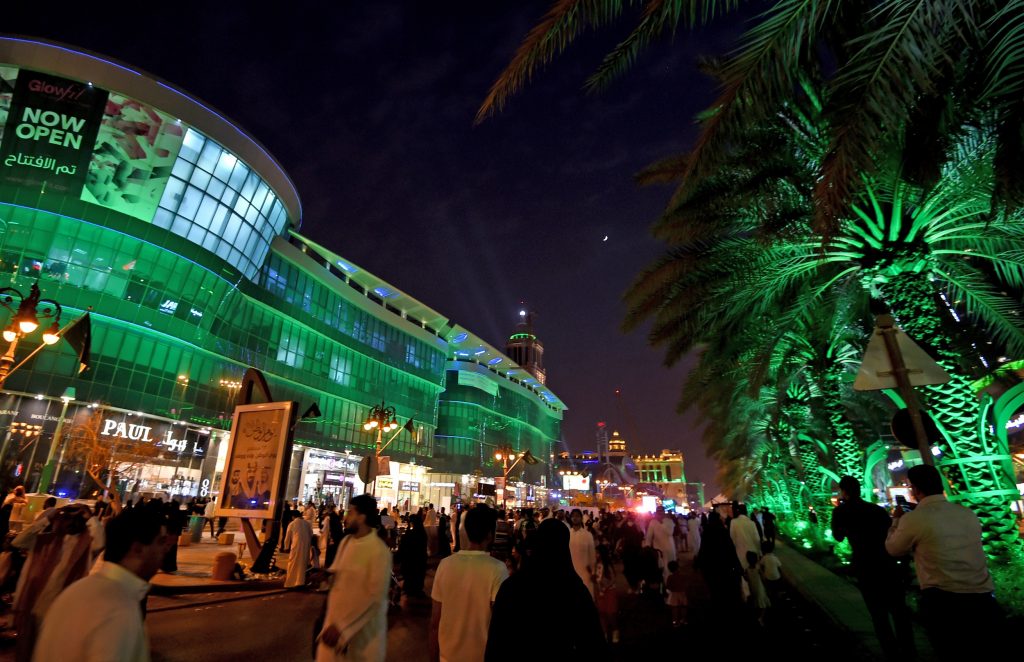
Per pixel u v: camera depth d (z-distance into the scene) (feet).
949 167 27.89
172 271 120.16
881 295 34.91
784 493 96.73
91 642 6.26
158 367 117.91
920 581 12.74
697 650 23.63
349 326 190.70
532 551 8.72
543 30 16.69
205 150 124.26
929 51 13.48
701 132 16.58
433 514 77.61
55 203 105.19
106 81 110.73
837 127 15.75
